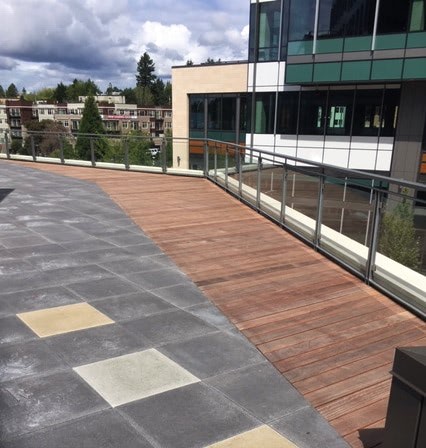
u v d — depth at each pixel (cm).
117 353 320
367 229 466
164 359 315
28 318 367
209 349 332
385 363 323
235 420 256
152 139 1224
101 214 750
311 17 1911
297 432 248
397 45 1758
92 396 270
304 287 459
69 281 452
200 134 2689
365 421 259
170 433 243
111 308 393
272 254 563
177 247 580
